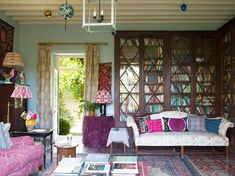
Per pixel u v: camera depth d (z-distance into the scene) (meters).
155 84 6.18
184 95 6.17
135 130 5.12
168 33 6.14
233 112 5.42
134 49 6.20
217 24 6.36
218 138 5.02
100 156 2.97
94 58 6.36
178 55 6.19
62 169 2.50
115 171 2.52
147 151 5.36
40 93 6.36
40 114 6.33
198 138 5.03
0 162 2.90
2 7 5.19
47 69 6.38
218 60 6.11
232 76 5.47
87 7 4.35
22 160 3.19
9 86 4.86
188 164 4.48
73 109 8.58
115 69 6.14
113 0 3.11
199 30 6.22
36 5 5.12
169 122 5.54
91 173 2.47
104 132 5.86
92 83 6.33
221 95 6.04
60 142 4.03
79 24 6.46
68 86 8.59
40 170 3.93
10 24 5.92
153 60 6.18
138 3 4.93
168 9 5.27
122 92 6.19
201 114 6.12
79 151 5.39
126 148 5.68
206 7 5.16
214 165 4.42
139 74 6.16
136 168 2.60
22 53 6.48
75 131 8.35
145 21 6.23
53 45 6.49
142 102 6.13
